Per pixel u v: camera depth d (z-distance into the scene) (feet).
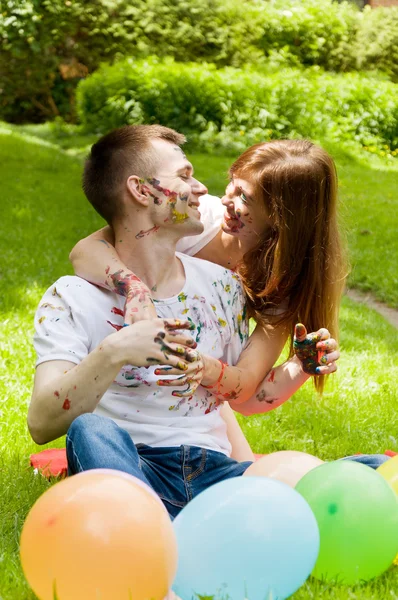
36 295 20.56
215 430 8.29
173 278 8.31
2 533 8.36
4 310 19.13
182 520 6.45
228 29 54.70
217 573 6.19
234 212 8.97
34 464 10.46
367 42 56.18
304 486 7.23
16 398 13.50
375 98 48.32
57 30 54.75
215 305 8.40
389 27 56.34
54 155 43.06
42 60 55.31
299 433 13.48
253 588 6.23
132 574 5.82
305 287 8.79
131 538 5.85
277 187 8.63
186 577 6.26
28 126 54.85
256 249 9.09
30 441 11.82
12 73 56.44
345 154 45.91
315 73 52.49
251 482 6.57
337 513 6.93
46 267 23.99
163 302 8.14
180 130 45.78
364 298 25.76
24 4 53.57
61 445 11.83
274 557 6.22
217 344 8.37
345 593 6.88
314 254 8.73
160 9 54.60
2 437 11.83
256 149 8.94
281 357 17.57
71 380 7.04
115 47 55.52
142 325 7.08
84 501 5.98
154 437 7.80
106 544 5.80
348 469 7.20
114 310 7.91
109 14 55.01
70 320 7.75
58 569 5.81
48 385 7.17
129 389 7.84
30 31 54.24
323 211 8.74
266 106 46.60
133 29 55.01
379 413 14.51
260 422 13.65
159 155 8.12
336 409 14.57
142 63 49.47
